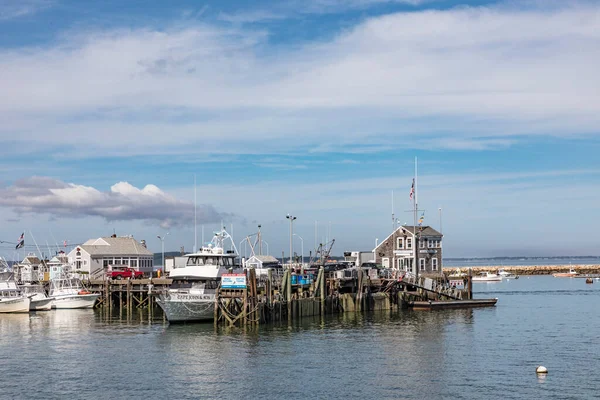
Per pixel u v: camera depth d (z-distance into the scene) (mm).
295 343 81500
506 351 77188
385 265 156500
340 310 117125
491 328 95625
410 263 154750
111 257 156250
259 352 75875
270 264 149125
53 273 138625
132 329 94125
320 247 142375
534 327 96875
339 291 124062
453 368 68375
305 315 106500
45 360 72500
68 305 126312
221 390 60281
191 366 69062
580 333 91000
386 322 102062
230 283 92750
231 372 66500
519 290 191000
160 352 76000
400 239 156250
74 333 91000
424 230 156375
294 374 65750
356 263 136375
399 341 83375
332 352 76062
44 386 61938
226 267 102125
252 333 88250
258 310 94312
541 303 138750
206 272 99375
